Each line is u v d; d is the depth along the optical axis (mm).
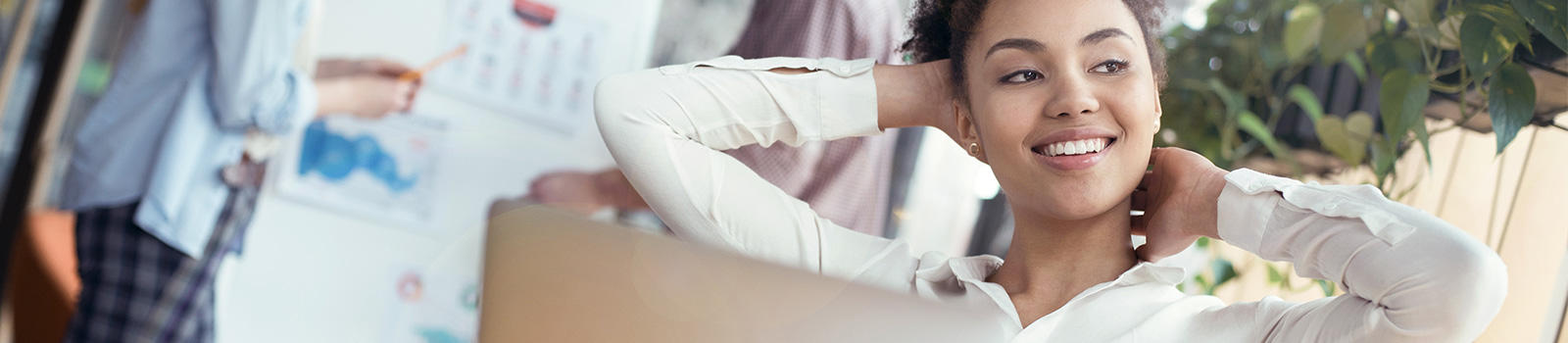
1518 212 1260
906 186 1975
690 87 1067
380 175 1204
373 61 1579
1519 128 1129
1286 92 1612
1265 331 915
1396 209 783
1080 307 950
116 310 1209
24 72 1124
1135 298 953
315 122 1425
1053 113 902
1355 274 782
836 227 1103
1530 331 1215
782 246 1058
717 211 1048
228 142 1338
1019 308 980
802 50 1545
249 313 1027
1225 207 891
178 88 1324
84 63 1215
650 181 1047
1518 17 1144
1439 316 719
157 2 1337
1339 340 809
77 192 1217
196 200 1294
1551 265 1209
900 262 1084
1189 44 1696
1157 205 979
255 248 1187
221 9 1352
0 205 1077
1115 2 920
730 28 1844
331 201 1236
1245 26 1661
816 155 1556
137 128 1284
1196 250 1558
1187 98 1678
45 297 1067
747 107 1075
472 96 1562
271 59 1396
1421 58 1309
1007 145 936
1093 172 910
